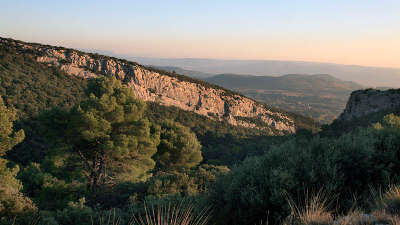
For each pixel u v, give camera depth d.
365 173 4.25
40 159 32.69
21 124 37.12
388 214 2.77
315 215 2.92
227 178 4.89
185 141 27.30
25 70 63.53
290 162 4.40
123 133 19.44
